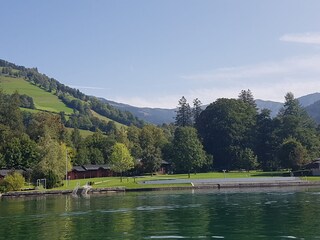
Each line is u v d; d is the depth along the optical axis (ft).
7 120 590.55
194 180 382.42
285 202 217.56
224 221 155.22
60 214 188.24
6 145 455.22
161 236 127.95
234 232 131.85
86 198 284.20
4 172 425.69
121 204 229.66
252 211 182.50
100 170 547.08
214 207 202.49
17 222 165.07
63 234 135.33
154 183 373.61
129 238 125.70
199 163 504.43
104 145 603.67
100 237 128.36
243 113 613.52
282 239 119.03
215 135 605.31
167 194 300.20
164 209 199.72
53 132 566.36
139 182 386.73
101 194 324.80
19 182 344.69
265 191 306.76
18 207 226.38
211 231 134.62
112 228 145.48
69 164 463.83
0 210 211.82
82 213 190.70
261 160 572.51
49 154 385.70
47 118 608.19
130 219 167.43
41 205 236.43
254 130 602.85
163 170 566.77
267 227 139.03
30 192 332.80
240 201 229.66
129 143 612.70
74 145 600.80
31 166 426.51
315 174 454.81
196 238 123.65
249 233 129.39
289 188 340.39
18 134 505.25
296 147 486.38
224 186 360.89
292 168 489.67
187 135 510.58
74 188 347.36
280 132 574.97
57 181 374.84
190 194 294.66
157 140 652.07
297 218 157.38
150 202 237.86
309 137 547.49
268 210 184.44
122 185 365.40
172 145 529.04
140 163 543.39
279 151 506.48
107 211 196.75
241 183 363.56
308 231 129.90
